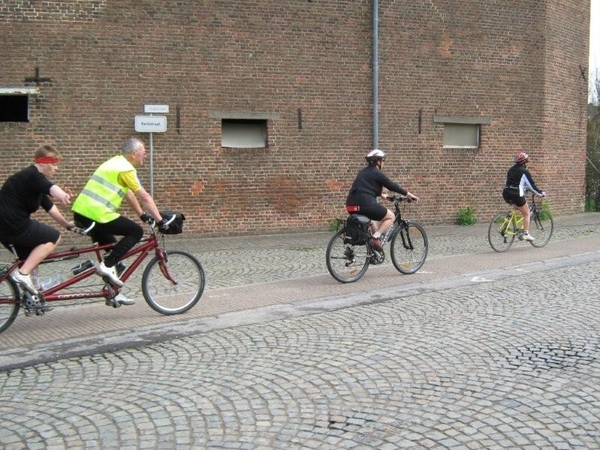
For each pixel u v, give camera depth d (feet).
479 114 53.11
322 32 47.34
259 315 22.65
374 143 49.26
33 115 41.50
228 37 45.09
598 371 16.10
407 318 21.98
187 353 18.30
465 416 13.34
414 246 30.53
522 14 54.08
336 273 28.27
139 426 13.11
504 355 17.52
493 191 54.49
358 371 16.34
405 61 49.96
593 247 39.29
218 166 45.70
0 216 18.86
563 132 58.90
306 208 48.19
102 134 42.86
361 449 11.87
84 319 21.94
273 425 13.05
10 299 19.65
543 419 13.14
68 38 41.75
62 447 12.18
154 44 43.50
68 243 42.80
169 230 21.67
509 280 29.01
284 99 46.80
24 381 16.15
